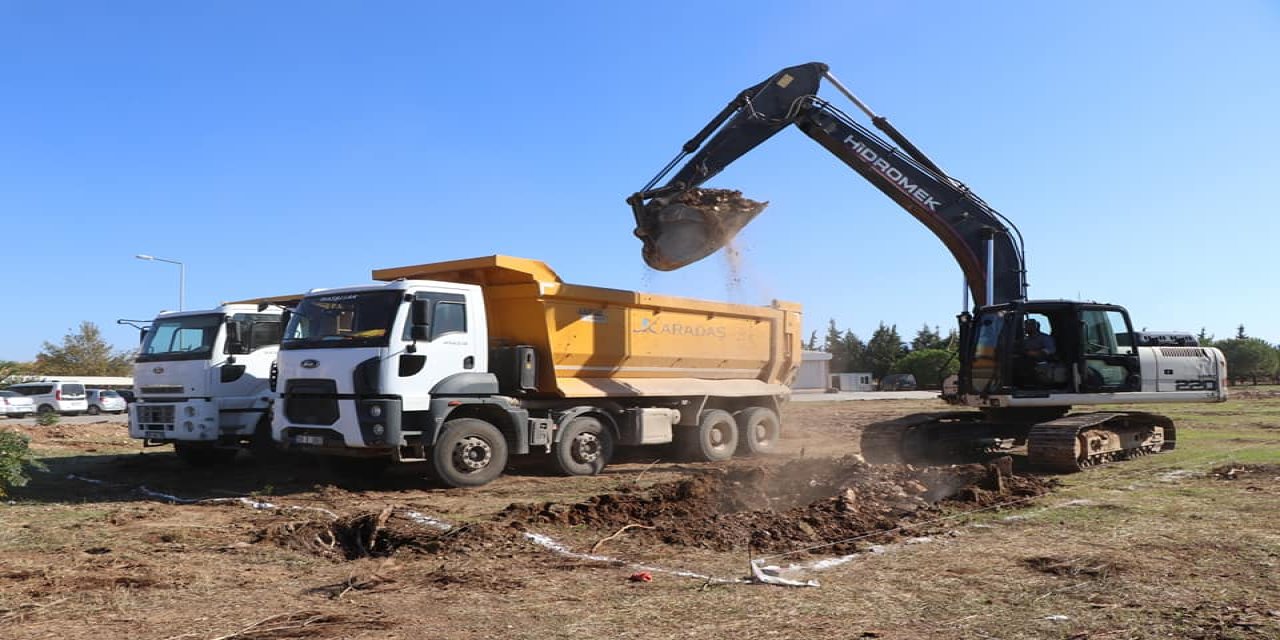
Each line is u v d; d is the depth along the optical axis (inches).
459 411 447.8
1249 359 2362.2
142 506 389.4
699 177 531.5
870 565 251.0
